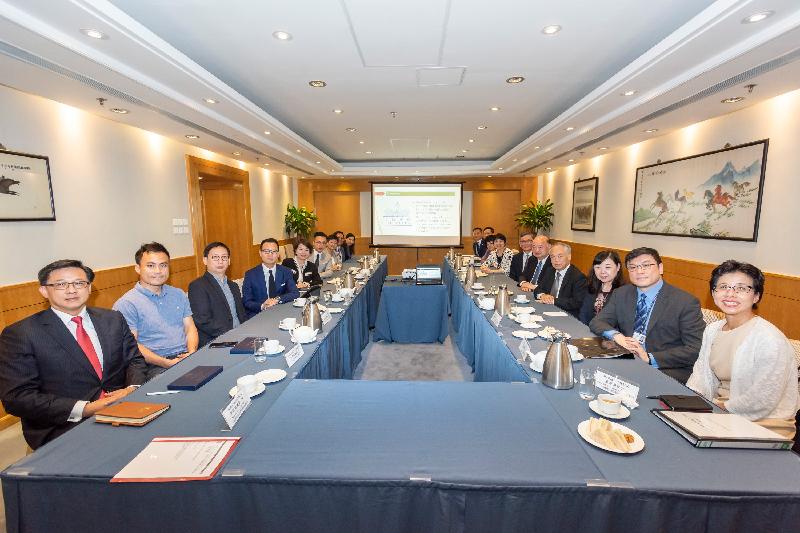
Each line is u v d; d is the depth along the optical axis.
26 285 3.02
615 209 6.22
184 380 1.60
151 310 2.41
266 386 1.59
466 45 2.82
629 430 1.21
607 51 2.95
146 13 2.38
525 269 4.97
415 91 3.88
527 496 0.98
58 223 3.33
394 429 1.25
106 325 1.86
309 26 2.54
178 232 5.09
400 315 4.59
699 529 0.97
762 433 1.17
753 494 0.95
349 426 1.26
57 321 1.70
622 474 1.01
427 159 9.08
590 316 3.08
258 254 7.66
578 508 0.98
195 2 2.26
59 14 1.98
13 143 2.94
